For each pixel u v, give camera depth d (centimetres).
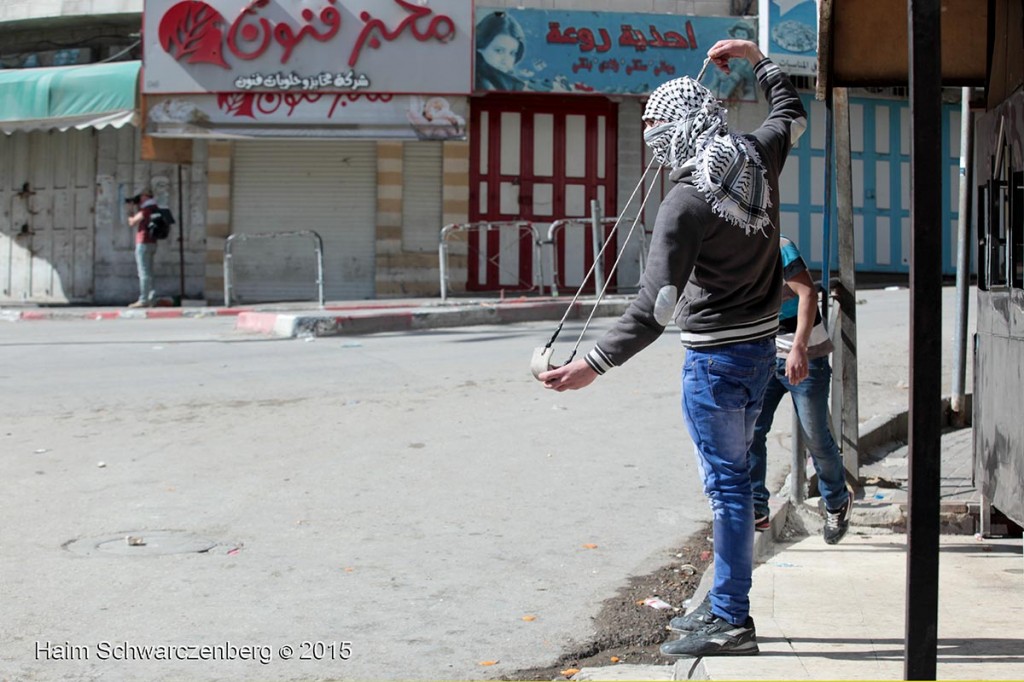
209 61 1819
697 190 375
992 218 494
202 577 502
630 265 1953
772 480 673
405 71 1805
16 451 760
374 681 392
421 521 598
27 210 2083
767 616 435
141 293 1853
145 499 639
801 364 501
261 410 895
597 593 487
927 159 268
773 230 394
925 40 266
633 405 908
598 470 709
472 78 1805
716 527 395
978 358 531
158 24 1827
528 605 471
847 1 515
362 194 1950
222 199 1961
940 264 271
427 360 1145
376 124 1817
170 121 1838
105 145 2028
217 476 693
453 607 468
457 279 1941
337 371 1077
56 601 469
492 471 706
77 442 787
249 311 1591
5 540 558
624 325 371
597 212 1650
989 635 404
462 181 1931
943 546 544
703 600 432
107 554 536
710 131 383
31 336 1391
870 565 516
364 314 1409
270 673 397
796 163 1980
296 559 531
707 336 389
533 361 391
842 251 616
